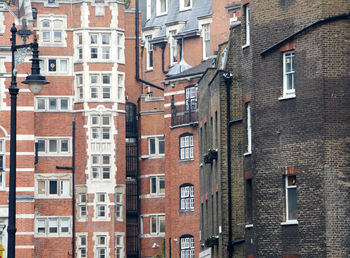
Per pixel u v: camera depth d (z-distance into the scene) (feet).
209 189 435.12
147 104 638.12
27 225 589.32
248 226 339.36
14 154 272.31
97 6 632.38
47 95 623.36
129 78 652.89
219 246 397.19
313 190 300.61
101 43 631.97
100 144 625.41
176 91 572.10
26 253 587.68
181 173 559.38
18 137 592.19
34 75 281.33
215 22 654.53
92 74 627.87
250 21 327.67
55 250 615.16
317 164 300.20
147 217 633.61
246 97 343.26
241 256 376.27
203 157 460.14
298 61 307.99
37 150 616.39
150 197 633.61
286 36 313.94
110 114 628.28
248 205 342.64
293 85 312.71
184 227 553.23
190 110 558.56
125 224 629.51
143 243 634.43
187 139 560.20
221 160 391.45
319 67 301.02
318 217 298.35
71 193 620.49
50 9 629.10
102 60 629.92
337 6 301.02
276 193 313.73
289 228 307.99
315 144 301.22
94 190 622.13
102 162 625.82
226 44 445.78
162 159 630.74
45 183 618.03
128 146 643.45
